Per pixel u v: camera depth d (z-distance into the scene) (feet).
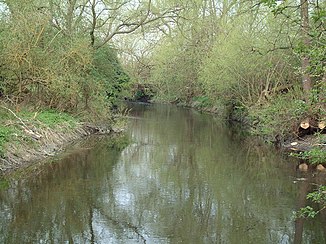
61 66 52.49
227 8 89.20
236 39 71.51
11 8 49.24
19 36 47.80
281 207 29.68
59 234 24.32
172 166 43.24
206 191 33.91
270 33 60.13
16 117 44.86
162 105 140.56
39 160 41.86
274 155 48.98
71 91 54.54
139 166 42.91
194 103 130.21
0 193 31.07
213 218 27.71
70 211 28.22
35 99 54.75
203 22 112.47
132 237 24.40
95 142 56.13
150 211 28.99
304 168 41.86
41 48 51.57
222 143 58.75
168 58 133.39
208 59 95.45
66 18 61.62
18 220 26.07
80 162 43.14
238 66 72.02
